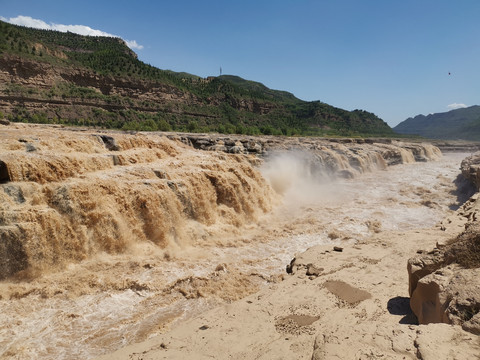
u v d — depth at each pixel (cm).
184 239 1706
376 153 5031
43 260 1244
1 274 1138
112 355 743
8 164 1355
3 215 1184
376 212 2481
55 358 879
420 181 3906
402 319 771
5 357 863
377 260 1258
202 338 789
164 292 1239
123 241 1490
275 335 776
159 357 715
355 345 582
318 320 827
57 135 2077
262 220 2223
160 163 2205
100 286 1230
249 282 1361
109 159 1895
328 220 2253
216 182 2078
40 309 1077
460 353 464
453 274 701
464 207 1769
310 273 1177
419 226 2162
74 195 1405
